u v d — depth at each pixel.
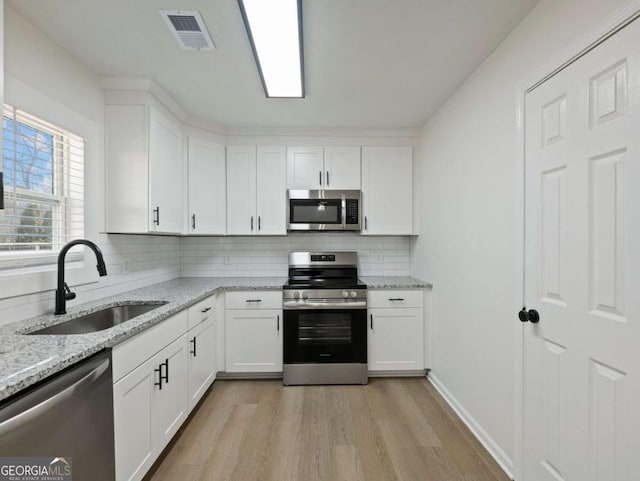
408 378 2.75
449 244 2.32
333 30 1.56
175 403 1.83
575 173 1.19
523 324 1.49
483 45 1.69
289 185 2.94
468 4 1.39
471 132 1.98
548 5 1.32
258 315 2.67
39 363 0.98
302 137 2.95
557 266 1.28
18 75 1.46
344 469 1.66
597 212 1.10
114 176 2.04
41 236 1.54
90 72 1.92
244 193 2.93
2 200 1.06
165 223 2.29
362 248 3.27
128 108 2.05
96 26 1.54
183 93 2.23
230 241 3.26
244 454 1.77
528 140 1.45
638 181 0.96
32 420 0.92
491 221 1.75
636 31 0.96
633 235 0.98
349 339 2.65
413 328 2.71
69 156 1.77
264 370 2.67
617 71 1.02
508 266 1.60
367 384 2.63
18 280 1.43
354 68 1.91
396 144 2.98
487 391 1.80
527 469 1.46
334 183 2.94
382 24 1.52
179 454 1.77
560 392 1.27
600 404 1.09
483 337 1.84
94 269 1.92
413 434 1.95
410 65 1.88
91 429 1.15
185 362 1.97
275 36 1.58
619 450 1.03
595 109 1.11
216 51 1.74
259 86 2.13
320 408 2.25
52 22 1.51
